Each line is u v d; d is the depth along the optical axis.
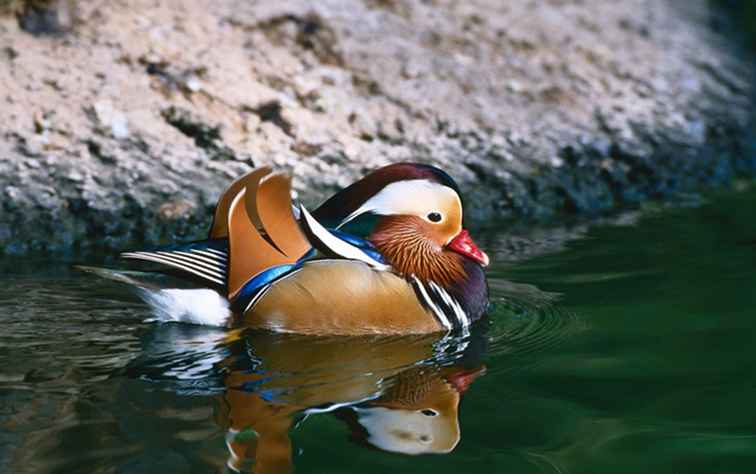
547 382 7.86
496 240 12.60
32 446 6.48
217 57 14.73
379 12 17.16
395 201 9.38
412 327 9.04
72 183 12.42
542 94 16.72
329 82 15.22
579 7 20.06
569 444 6.70
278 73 14.91
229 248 8.75
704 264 11.28
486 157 14.78
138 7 15.16
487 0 18.73
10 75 13.40
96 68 13.89
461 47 17.16
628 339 8.84
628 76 18.22
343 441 6.70
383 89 15.53
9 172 12.34
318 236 8.82
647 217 13.81
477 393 7.63
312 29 15.95
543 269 11.23
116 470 6.14
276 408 7.23
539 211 14.15
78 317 9.26
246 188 8.62
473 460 6.47
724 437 6.85
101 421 6.91
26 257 11.39
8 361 8.12
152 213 12.37
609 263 11.44
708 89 18.83
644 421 7.12
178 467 6.21
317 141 14.06
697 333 8.96
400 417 7.12
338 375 7.97
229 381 7.77
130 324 9.09
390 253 9.25
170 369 7.99
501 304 9.96
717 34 21.66
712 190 15.50
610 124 16.42
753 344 8.64
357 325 8.88
